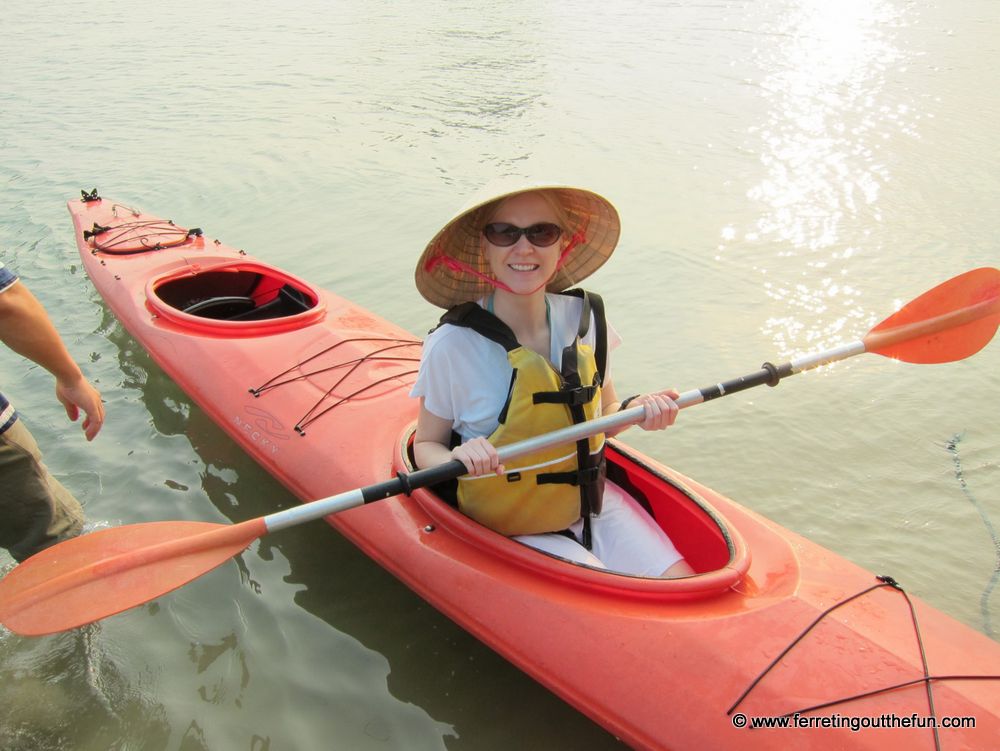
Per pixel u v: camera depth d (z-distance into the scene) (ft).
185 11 47.26
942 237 17.47
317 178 21.89
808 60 32.12
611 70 31.65
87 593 6.82
